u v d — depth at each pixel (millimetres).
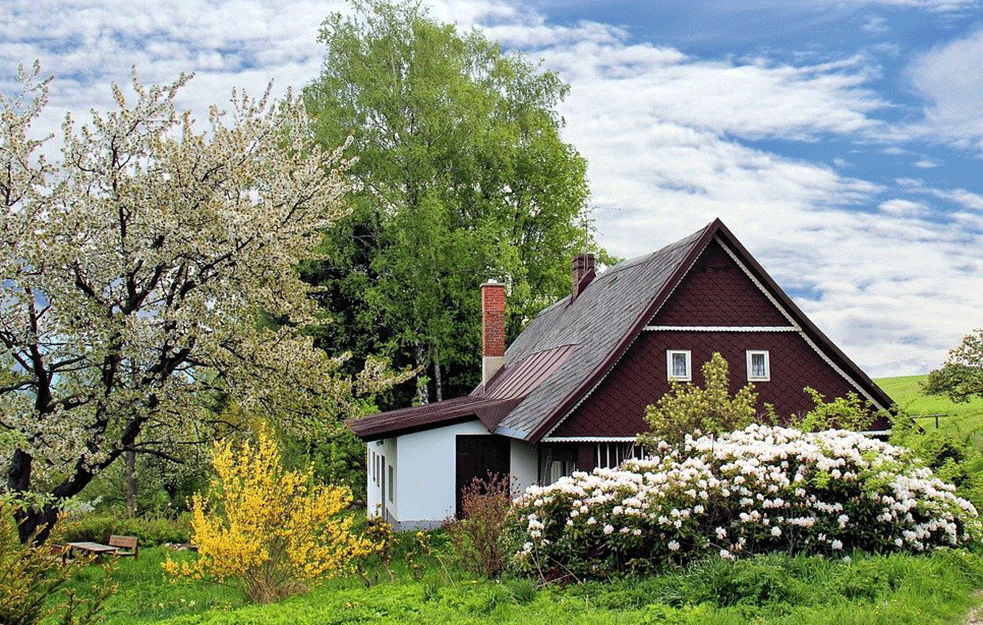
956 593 8906
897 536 10969
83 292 15516
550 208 39625
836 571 9734
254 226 15914
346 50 36344
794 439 12695
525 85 40375
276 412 17516
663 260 21891
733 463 11656
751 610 8727
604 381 19328
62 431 14789
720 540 11141
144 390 15852
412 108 35719
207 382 17359
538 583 11250
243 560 13117
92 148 15938
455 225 37219
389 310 34438
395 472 22391
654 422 15984
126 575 17797
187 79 16312
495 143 36562
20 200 15477
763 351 20125
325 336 36500
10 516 8906
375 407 30016
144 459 23531
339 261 35000
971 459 12078
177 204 16000
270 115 17547
